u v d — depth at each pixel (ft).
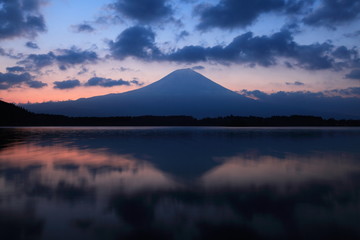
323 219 20.47
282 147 79.66
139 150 69.77
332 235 17.72
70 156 56.70
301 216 21.15
